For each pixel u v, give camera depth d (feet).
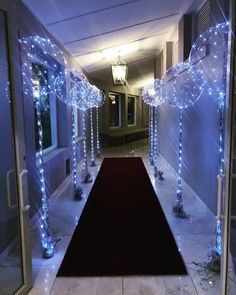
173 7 15.12
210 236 9.58
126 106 40.96
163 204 12.83
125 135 37.17
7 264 7.67
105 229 10.26
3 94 7.82
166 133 22.36
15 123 6.31
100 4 12.15
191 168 14.66
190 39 15.74
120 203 13.06
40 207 11.47
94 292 6.84
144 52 24.30
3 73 7.75
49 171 13.42
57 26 13.43
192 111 14.20
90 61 22.71
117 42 19.21
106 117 34.12
